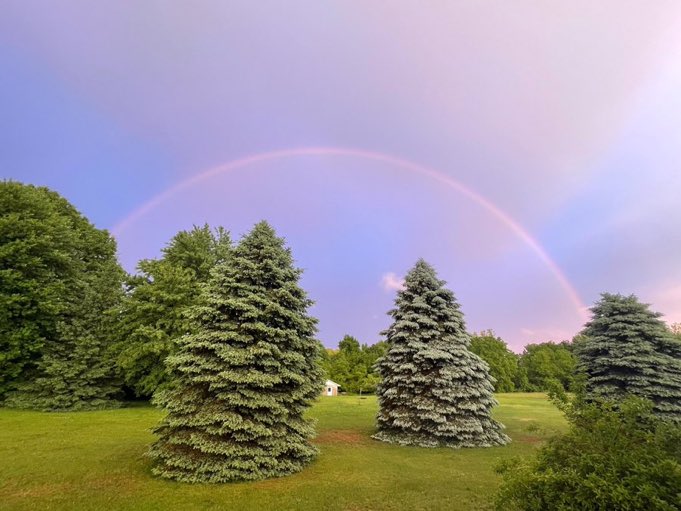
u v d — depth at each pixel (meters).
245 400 9.73
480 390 15.05
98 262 30.95
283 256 11.68
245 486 8.85
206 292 10.99
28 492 8.10
